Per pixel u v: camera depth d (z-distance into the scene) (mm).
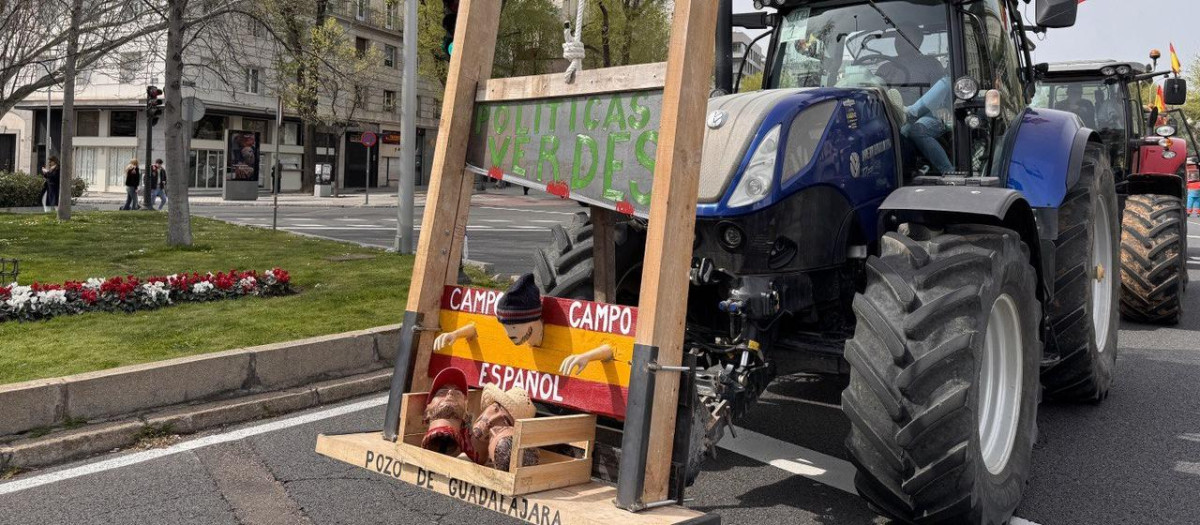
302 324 7094
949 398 3225
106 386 4785
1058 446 4984
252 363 5461
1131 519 3912
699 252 3994
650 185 3088
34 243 13352
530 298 3209
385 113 51562
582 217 4883
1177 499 4152
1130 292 8977
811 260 4039
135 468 4305
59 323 6941
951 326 3346
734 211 3756
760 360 3938
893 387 3287
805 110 3984
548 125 3410
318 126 41250
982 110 4715
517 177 3492
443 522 3727
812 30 5344
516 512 2889
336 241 15000
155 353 5883
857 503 4051
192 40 13961
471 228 20578
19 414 4457
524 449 3012
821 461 4633
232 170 42469
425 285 3543
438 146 3627
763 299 3836
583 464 3129
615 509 2844
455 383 3355
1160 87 12344
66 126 18219
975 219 3857
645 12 37812
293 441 4777
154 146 40562
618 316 3082
